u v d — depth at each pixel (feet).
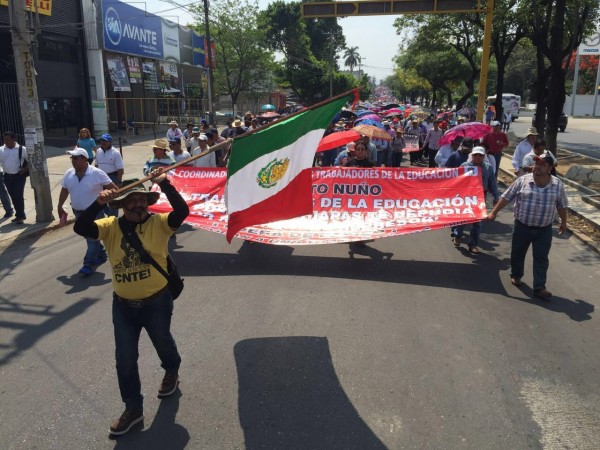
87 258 23.20
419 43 103.35
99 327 17.99
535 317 18.81
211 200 27.58
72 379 14.66
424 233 30.83
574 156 66.23
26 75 31.27
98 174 23.56
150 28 110.42
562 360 15.74
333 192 27.04
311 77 225.15
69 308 19.62
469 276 23.15
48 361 15.67
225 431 12.36
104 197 11.59
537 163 20.17
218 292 21.07
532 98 264.93
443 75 152.97
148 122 120.88
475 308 19.56
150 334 12.89
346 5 57.93
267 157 16.65
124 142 91.61
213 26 143.23
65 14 81.76
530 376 14.82
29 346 16.62
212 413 13.05
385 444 11.87
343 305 19.72
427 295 20.81
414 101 338.95
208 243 28.40
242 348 16.37
